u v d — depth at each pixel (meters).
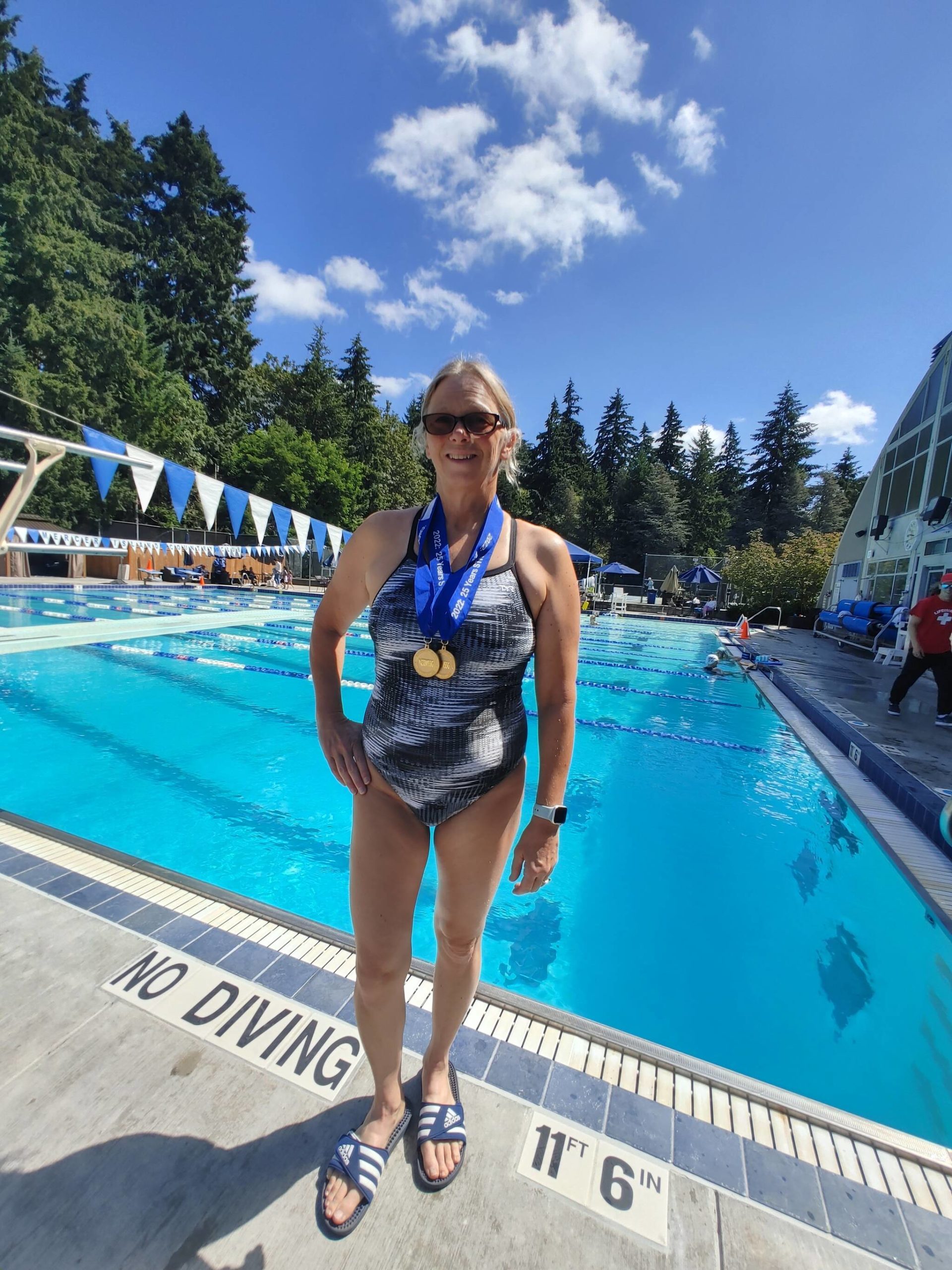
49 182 19.83
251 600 16.84
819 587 18.83
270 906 1.97
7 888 2.00
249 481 26.28
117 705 5.88
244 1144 1.20
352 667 9.13
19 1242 1.00
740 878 3.23
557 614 1.02
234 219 33.41
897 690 6.07
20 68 21.98
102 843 3.33
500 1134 1.25
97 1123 1.22
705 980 2.43
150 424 22.12
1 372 18.00
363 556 1.09
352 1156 1.14
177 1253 1.00
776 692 7.83
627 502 41.66
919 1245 1.07
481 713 1.00
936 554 9.61
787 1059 2.03
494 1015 1.60
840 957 2.56
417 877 1.11
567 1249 1.04
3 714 5.37
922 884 2.89
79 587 17.20
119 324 20.77
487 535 1.01
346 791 4.07
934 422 10.55
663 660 10.98
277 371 34.16
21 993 1.55
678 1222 1.09
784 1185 1.18
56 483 19.09
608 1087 1.39
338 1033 1.49
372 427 33.38
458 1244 1.04
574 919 2.83
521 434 1.09
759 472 45.97
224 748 4.86
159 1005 1.54
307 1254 1.01
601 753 5.36
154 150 31.84
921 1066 2.00
